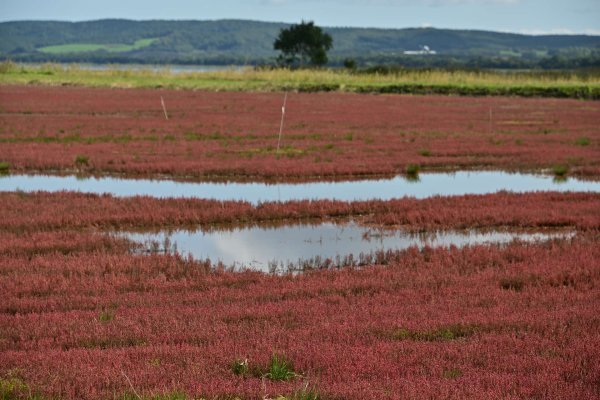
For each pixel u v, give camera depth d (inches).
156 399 438.3
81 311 642.8
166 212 1085.8
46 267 796.6
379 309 651.5
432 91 4185.5
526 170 1626.5
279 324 609.6
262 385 471.8
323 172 1521.9
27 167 1562.5
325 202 1168.2
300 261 866.1
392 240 995.9
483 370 512.1
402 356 535.8
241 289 725.3
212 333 582.6
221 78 4810.5
